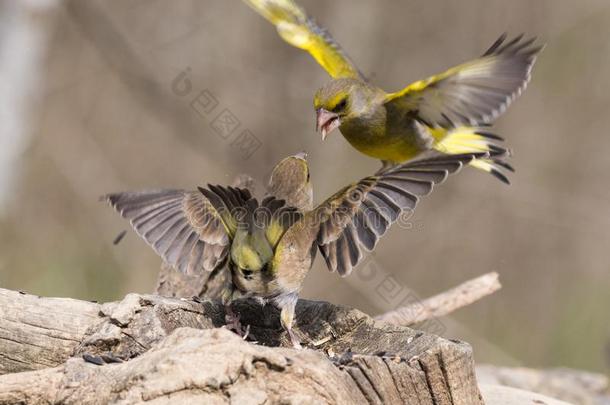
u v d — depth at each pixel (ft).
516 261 58.65
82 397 18.89
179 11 62.80
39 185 56.29
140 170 58.85
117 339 21.63
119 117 59.67
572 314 55.72
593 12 63.31
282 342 23.88
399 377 20.45
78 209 55.52
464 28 62.80
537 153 62.49
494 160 28.48
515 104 63.21
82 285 45.98
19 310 22.31
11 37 53.11
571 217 60.29
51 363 22.16
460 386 20.83
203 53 61.82
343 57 31.32
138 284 46.14
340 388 18.90
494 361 51.57
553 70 63.57
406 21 62.64
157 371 17.95
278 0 31.55
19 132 53.93
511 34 62.80
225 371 17.98
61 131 58.54
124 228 53.01
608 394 36.04
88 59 60.29
